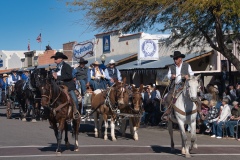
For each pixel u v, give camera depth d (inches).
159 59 1127.0
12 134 716.0
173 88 506.9
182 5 672.4
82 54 1588.3
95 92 679.7
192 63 1032.2
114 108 627.5
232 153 529.0
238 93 801.6
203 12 714.2
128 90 637.3
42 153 522.9
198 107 492.4
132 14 737.6
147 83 1206.3
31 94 892.6
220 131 679.7
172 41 945.5
